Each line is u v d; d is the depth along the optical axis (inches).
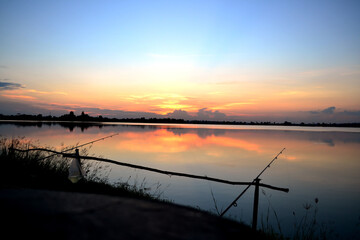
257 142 1815.9
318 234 279.4
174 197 437.4
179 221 99.0
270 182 596.7
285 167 800.9
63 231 78.4
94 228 82.4
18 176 261.4
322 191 515.2
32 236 74.0
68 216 90.2
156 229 87.6
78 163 228.5
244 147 1414.9
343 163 898.7
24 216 87.0
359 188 544.7
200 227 96.0
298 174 693.9
